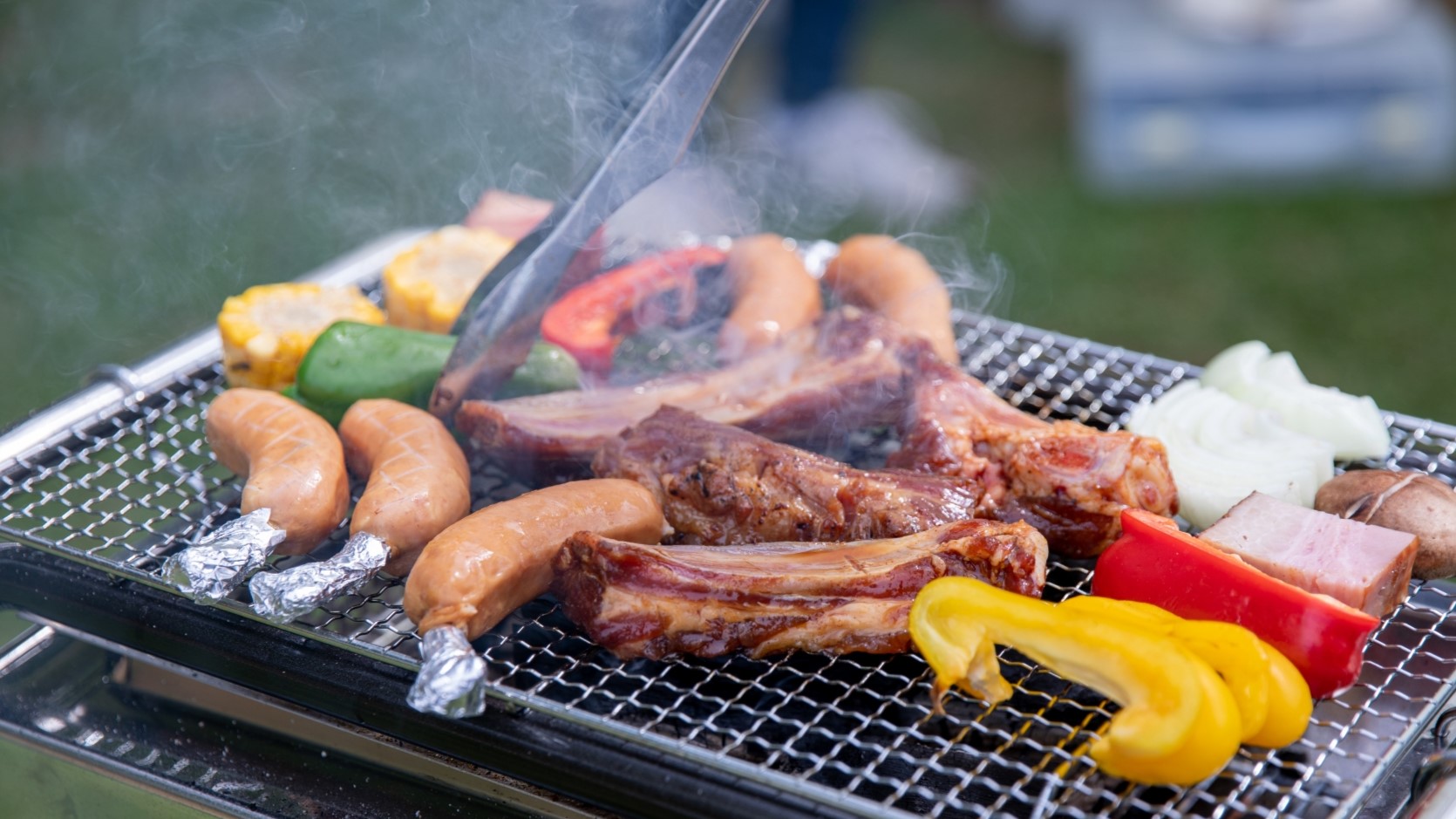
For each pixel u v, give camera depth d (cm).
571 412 220
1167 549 178
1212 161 642
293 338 244
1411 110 600
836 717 175
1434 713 166
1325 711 172
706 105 219
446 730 167
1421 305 562
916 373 221
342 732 183
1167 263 609
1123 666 156
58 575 194
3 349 483
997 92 786
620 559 175
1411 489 199
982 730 163
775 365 228
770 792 153
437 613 167
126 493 256
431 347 229
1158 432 227
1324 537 182
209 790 178
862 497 194
